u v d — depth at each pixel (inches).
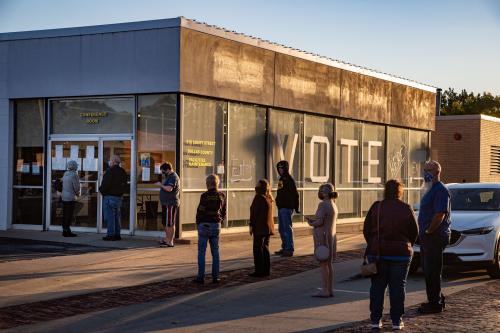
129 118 714.2
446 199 411.2
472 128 1255.5
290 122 858.8
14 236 706.8
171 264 568.7
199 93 702.5
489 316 404.2
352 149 979.9
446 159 1280.8
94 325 377.7
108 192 676.7
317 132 909.2
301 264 606.9
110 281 493.7
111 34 709.3
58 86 738.2
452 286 522.6
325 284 467.2
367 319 396.5
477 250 549.3
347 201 970.7
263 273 538.6
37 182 763.4
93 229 730.2
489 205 595.2
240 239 761.0
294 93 845.8
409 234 366.3
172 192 652.7
